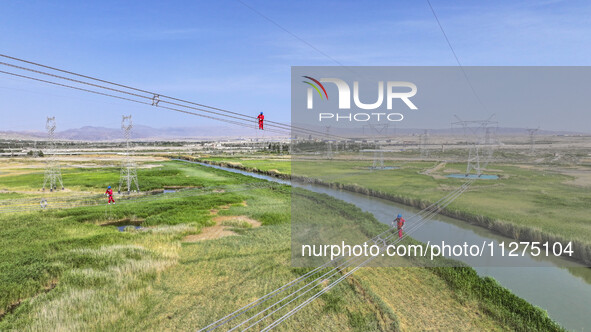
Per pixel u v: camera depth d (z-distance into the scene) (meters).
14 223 38.91
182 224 38.69
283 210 46.50
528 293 22.38
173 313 19.09
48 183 73.25
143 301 20.52
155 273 24.48
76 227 37.62
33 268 24.91
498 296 20.55
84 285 22.30
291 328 17.39
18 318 18.55
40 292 22.06
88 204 51.72
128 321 18.34
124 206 48.66
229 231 37.00
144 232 35.59
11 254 28.34
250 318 17.78
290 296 20.80
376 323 17.81
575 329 18.05
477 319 18.56
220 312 19.08
